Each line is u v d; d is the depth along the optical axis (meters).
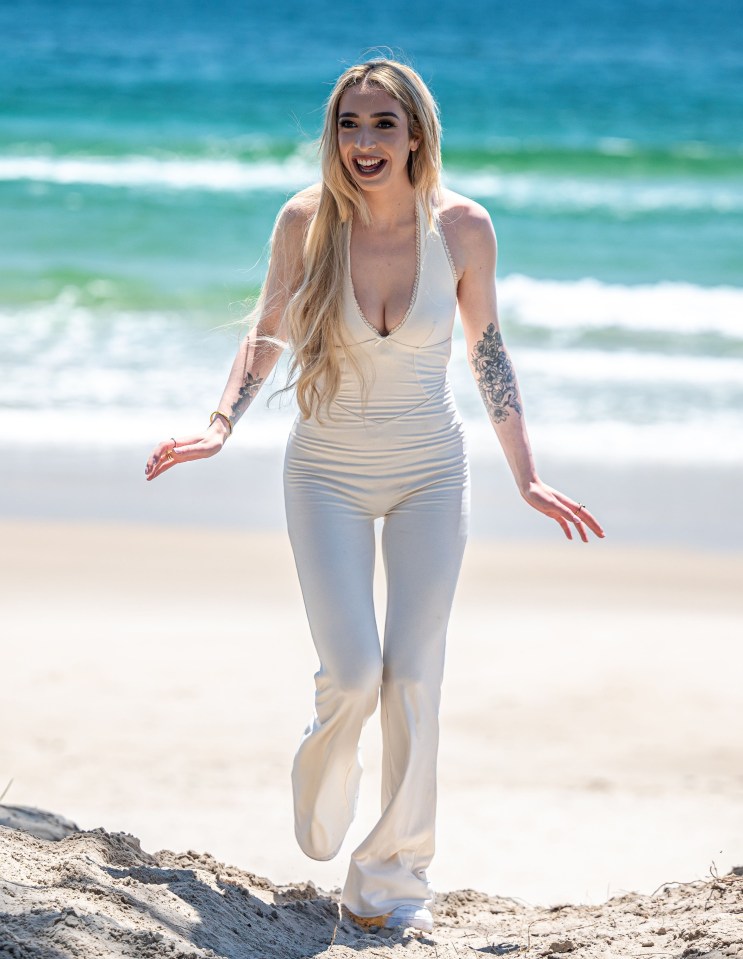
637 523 18.88
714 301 34.31
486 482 20.50
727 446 22.28
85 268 35.72
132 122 62.31
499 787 10.78
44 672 13.05
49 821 7.77
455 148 56.22
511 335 30.78
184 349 27.84
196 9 123.75
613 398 25.19
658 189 50.81
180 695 12.55
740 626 15.13
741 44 105.75
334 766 6.89
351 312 6.85
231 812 9.95
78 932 5.42
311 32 108.06
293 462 7.11
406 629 6.87
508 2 143.88
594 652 14.20
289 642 14.23
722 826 10.02
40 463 20.52
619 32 113.81
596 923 7.15
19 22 104.50
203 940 6.05
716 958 5.77
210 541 17.89
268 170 51.28
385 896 7.01
